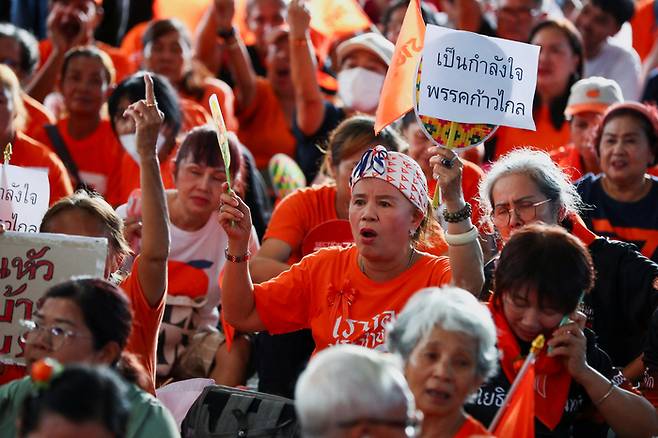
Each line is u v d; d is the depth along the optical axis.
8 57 17.16
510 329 8.60
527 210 9.98
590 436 9.03
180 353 11.95
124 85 13.99
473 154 14.66
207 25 18.33
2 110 13.28
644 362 9.80
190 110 15.56
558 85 15.84
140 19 21.39
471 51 9.52
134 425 7.57
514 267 8.45
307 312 9.63
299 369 11.16
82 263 8.90
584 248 8.59
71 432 5.83
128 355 7.98
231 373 11.71
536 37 15.95
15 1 20.91
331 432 5.95
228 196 9.37
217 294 12.18
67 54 15.52
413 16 10.07
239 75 17.31
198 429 9.13
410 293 9.31
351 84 15.02
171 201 12.09
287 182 14.81
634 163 12.31
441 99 9.49
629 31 19.70
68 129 15.31
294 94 17.59
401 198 9.19
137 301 9.13
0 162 13.35
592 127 14.32
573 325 8.48
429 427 7.36
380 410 5.94
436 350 7.30
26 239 8.91
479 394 8.49
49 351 7.56
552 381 8.62
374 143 11.69
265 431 8.98
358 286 9.43
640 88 18.44
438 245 9.95
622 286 10.15
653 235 12.30
